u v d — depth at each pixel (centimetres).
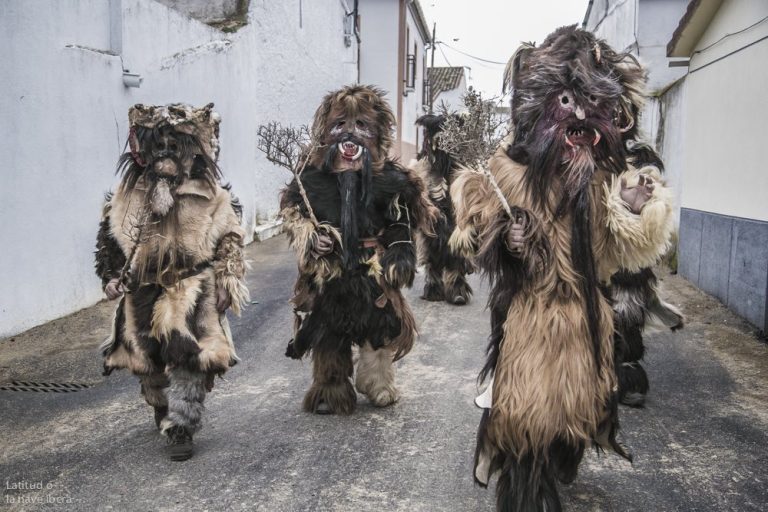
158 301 455
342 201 514
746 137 868
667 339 766
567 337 336
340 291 529
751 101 852
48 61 803
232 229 479
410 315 552
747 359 692
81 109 870
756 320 799
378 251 534
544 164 345
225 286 466
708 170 1026
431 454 477
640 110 393
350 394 552
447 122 383
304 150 539
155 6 1052
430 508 404
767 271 768
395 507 405
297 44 1773
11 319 755
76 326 802
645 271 546
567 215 347
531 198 349
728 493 421
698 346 739
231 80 1333
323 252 509
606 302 357
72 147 853
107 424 532
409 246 534
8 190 743
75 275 866
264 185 1563
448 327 840
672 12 1608
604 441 369
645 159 449
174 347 444
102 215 478
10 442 499
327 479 440
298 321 555
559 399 330
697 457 471
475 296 1027
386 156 540
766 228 775
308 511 401
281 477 443
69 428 524
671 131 1256
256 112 1481
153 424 532
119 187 475
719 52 977
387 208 532
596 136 349
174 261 460
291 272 1152
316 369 547
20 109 757
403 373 657
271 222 1588
